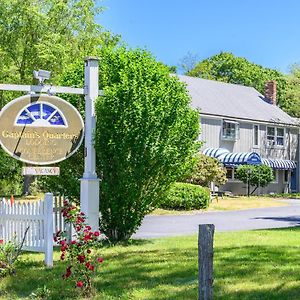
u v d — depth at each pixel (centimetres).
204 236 662
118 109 1248
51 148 1227
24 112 1210
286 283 841
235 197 3516
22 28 3139
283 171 4491
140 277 903
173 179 1315
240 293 789
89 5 3353
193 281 866
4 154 3148
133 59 1367
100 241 1174
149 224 1922
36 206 1073
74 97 1366
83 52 3209
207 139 3909
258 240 1335
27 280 904
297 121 4669
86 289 809
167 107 1279
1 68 3111
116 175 1271
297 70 5878
